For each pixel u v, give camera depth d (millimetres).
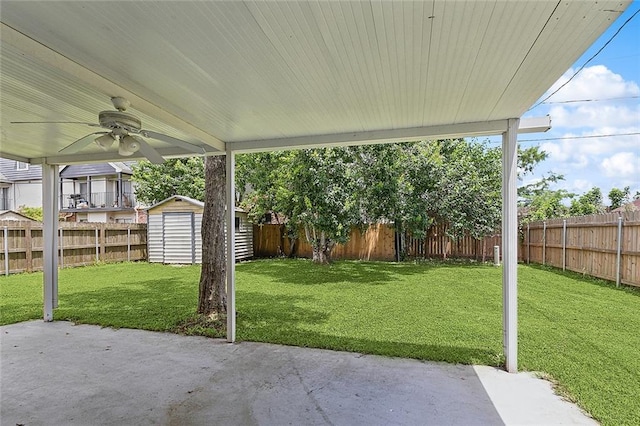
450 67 2227
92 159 4715
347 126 3533
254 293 6328
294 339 4020
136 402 2695
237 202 12961
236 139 4031
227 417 2484
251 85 2496
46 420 2449
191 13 1623
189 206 10859
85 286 7195
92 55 2049
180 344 3953
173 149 4305
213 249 4840
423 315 4887
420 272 8570
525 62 2154
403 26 1749
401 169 9445
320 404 2648
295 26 1742
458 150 10484
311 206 8992
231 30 1777
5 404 2668
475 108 3012
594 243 7371
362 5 1570
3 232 8562
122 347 3869
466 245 10734
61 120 3303
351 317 4832
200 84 2477
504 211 3309
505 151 3336
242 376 3131
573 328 4227
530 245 10195
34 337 4207
